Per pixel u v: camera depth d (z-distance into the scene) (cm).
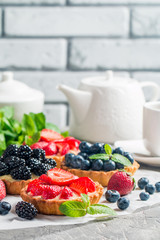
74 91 105
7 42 130
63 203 77
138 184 88
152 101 108
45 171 86
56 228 75
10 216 78
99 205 78
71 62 132
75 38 131
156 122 95
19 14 129
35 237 73
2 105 105
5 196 85
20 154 88
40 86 132
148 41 132
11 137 101
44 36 131
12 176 86
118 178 84
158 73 134
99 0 130
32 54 131
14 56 131
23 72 132
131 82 108
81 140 107
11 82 109
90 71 132
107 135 105
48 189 79
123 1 131
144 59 133
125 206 80
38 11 129
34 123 102
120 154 90
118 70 133
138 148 101
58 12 130
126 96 105
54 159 92
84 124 106
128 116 105
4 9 129
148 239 73
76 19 130
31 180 85
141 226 76
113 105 105
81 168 88
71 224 76
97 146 90
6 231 75
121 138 105
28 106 106
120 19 131
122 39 132
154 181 90
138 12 131
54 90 132
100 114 105
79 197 80
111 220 77
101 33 131
